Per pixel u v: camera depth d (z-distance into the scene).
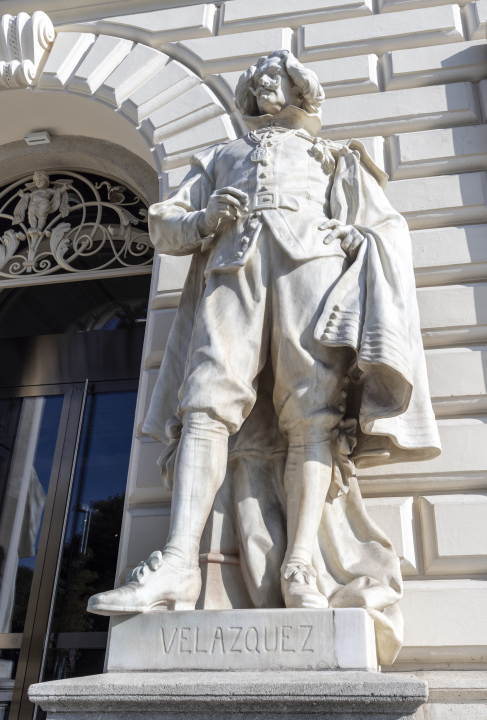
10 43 5.76
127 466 4.96
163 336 4.27
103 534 4.79
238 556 2.93
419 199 4.36
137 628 2.43
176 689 2.07
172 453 3.01
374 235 3.03
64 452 5.07
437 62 4.85
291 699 2.01
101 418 5.19
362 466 3.15
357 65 4.94
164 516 3.73
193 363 2.80
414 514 3.51
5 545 4.89
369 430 2.80
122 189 5.85
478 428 3.64
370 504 3.53
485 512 3.41
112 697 2.10
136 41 5.65
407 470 3.59
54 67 5.62
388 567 2.79
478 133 4.51
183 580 2.52
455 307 3.97
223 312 2.90
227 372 2.75
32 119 5.95
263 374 3.17
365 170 3.42
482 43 4.88
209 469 2.67
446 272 4.09
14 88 5.70
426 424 2.92
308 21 5.29
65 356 5.47
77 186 6.03
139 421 4.05
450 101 4.67
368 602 2.63
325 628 2.32
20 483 5.09
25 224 6.08
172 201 3.29
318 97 3.49
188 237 3.11
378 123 4.70
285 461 3.05
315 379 2.80
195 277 3.32
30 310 5.78
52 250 5.76
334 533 2.90
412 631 3.21
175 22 5.55
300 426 2.84
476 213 4.27
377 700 1.97
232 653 2.34
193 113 5.04
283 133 3.37
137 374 5.25
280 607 2.73
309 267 2.94
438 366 3.84
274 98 3.45
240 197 2.94
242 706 2.05
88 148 5.95
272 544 2.86
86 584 4.66
